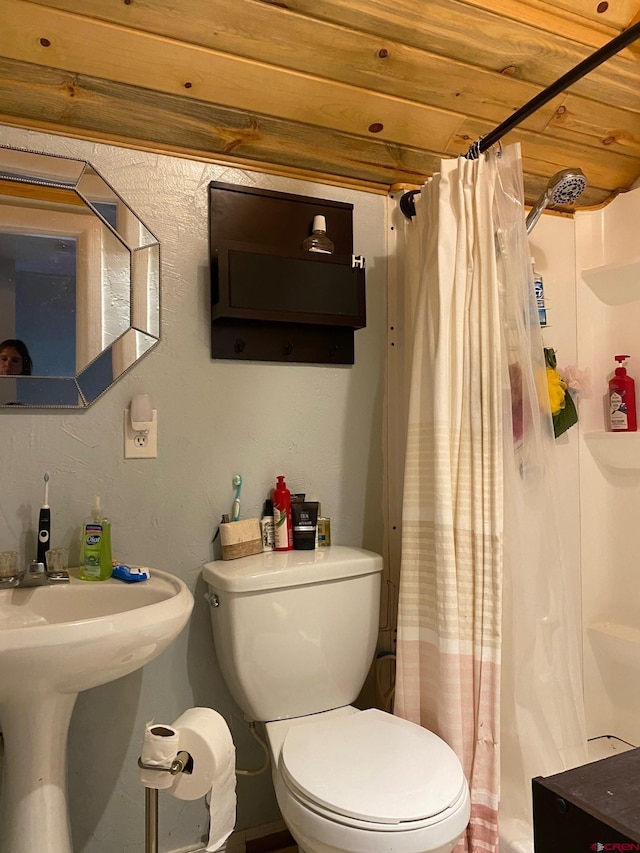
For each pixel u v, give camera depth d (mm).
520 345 1567
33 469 1491
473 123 1796
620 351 2158
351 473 1866
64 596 1383
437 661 1553
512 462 1559
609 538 2170
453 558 1527
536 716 1533
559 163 2012
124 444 1581
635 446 2029
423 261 1718
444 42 1529
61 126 1527
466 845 1498
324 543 1785
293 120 1664
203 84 1518
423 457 1624
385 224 1932
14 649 1052
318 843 1166
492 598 1511
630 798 673
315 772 1259
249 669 1496
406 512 1636
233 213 1696
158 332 1622
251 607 1493
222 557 1646
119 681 1563
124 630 1140
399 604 1634
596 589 2178
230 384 1707
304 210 1792
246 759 1686
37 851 1244
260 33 1430
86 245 1548
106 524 1460
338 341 1842
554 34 1566
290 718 1555
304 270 1692
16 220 1485
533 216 1713
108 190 1573
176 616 1244
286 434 1778
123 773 1562
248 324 1720
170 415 1635
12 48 1347
